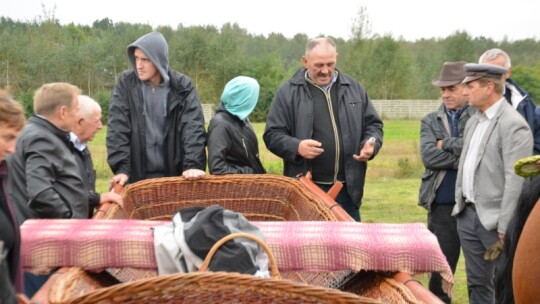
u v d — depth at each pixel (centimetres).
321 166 505
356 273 334
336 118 505
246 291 230
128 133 511
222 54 4484
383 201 1055
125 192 463
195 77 4441
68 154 382
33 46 4209
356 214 518
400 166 1388
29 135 370
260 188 508
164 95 513
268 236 303
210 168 495
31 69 4116
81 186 387
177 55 4400
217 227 294
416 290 255
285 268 294
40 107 378
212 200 505
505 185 418
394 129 2956
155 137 515
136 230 309
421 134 523
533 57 6925
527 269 271
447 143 496
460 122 508
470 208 450
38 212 366
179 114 517
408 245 294
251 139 521
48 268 294
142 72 500
